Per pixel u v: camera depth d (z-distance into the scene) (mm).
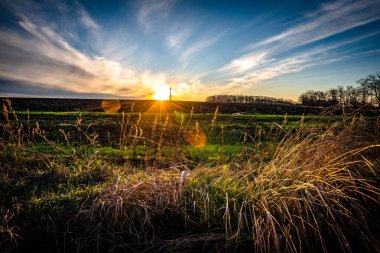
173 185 3322
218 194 3184
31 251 2463
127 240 2623
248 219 2801
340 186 3006
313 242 2631
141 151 6434
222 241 2576
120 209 2824
